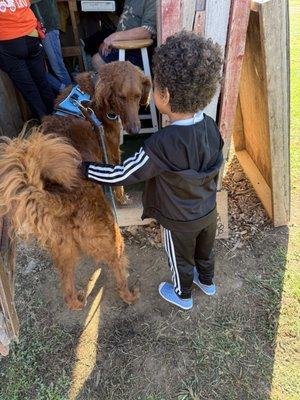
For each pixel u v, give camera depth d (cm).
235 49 245
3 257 221
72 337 251
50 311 268
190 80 159
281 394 217
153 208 217
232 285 280
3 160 170
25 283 288
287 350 238
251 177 357
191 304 263
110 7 445
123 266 250
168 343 246
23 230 191
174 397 219
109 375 231
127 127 285
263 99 286
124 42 353
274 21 235
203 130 180
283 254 301
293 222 328
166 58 161
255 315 259
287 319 255
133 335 251
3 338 180
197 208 201
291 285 276
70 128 254
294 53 649
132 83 274
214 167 192
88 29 481
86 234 216
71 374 232
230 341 244
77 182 199
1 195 175
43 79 416
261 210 341
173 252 227
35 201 181
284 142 281
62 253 220
